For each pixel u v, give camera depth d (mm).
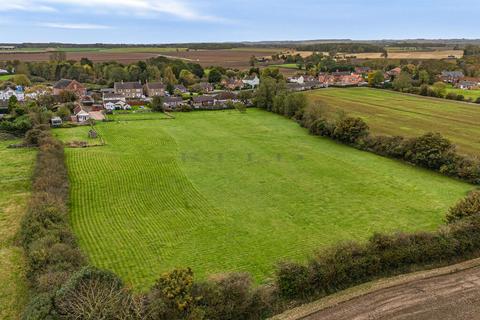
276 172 57438
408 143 61938
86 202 46531
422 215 42438
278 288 27219
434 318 24156
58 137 78125
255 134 81812
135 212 43906
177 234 38781
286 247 36156
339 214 43094
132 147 71250
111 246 36406
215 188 51125
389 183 52375
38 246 31031
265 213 43562
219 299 24781
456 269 29594
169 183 52938
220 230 39625
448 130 81750
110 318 22906
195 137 79000
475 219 33094
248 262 33688
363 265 28703
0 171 57500
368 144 69062
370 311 25047
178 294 24547
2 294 28594
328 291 27562
